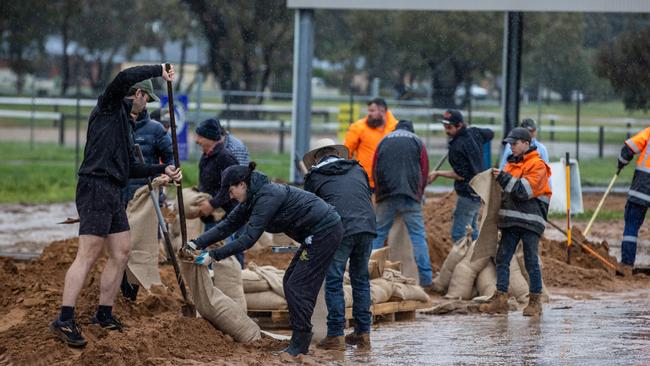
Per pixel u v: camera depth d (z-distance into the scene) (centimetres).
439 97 7825
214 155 2408
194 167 5734
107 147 1894
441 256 3212
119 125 1912
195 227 2606
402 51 8325
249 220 1927
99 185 1886
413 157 2827
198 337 1983
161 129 2506
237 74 8862
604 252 3303
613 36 5725
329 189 2073
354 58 8994
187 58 10019
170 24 9356
